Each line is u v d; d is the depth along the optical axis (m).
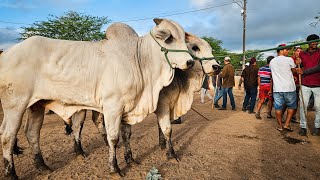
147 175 3.20
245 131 5.56
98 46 3.38
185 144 4.67
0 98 3.14
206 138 5.04
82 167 3.68
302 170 3.50
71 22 19.34
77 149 3.99
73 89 3.24
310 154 4.09
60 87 3.22
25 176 3.39
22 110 3.15
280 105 5.40
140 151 4.32
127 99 3.27
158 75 3.53
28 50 3.12
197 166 3.67
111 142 3.27
